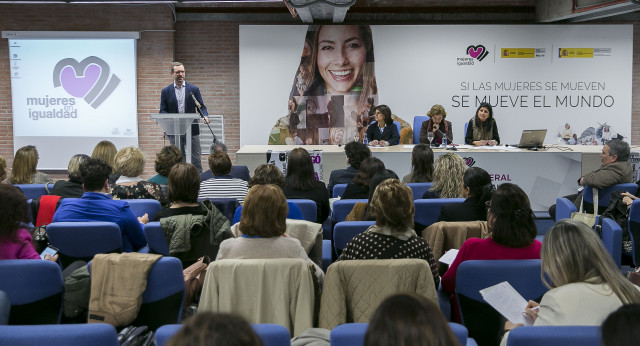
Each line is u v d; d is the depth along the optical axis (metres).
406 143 11.19
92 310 2.97
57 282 3.11
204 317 1.20
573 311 2.34
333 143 11.19
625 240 4.92
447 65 11.05
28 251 3.34
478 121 8.87
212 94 11.55
